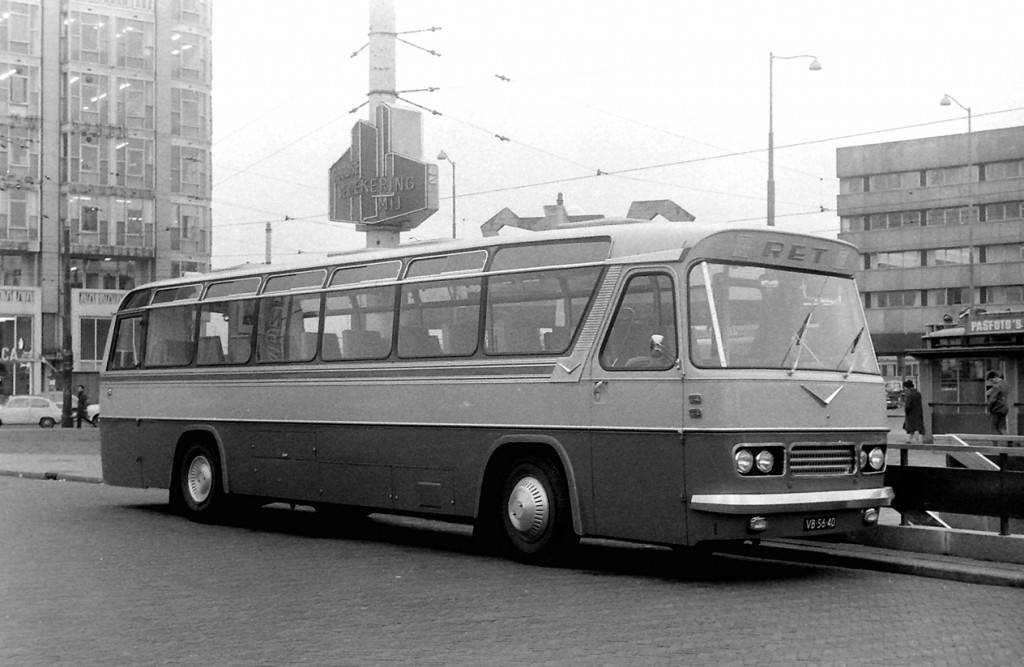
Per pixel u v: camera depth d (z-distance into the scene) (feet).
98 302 212.23
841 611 30.71
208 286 54.80
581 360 38.01
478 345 41.45
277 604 32.01
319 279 48.88
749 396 34.68
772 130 132.26
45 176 207.41
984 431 118.93
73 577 36.81
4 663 24.97
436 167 111.65
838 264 38.78
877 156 303.48
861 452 37.27
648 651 25.85
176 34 220.23
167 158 217.97
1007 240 285.64
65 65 208.95
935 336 123.85
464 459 41.50
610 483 36.91
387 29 111.55
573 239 39.22
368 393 45.39
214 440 53.57
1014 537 36.78
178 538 47.39
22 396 193.26
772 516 34.73
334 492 46.85
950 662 24.89
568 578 36.52
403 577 36.81
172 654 25.77
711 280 35.63
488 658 25.17
